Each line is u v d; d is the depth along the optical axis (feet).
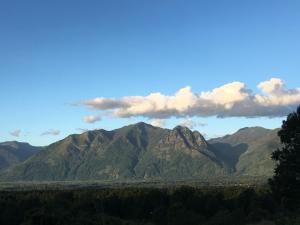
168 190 324.39
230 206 250.16
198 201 251.80
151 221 243.81
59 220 204.64
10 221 240.12
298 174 121.70
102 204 272.10
